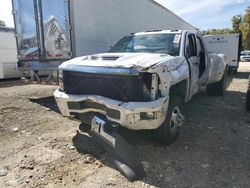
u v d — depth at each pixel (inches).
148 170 147.0
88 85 170.4
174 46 213.0
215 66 315.6
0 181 135.9
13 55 554.9
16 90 399.9
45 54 296.7
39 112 266.2
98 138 165.0
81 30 295.4
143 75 152.3
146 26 483.2
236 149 175.6
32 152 170.6
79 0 289.7
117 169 147.8
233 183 134.3
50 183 134.1
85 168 149.2
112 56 174.7
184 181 136.1
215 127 221.5
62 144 182.9
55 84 288.5
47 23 291.9
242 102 325.4
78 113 172.7
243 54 1681.8
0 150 173.9
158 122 156.5
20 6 309.7
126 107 147.5
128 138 191.0
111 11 360.8
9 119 240.5
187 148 176.1
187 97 208.2
